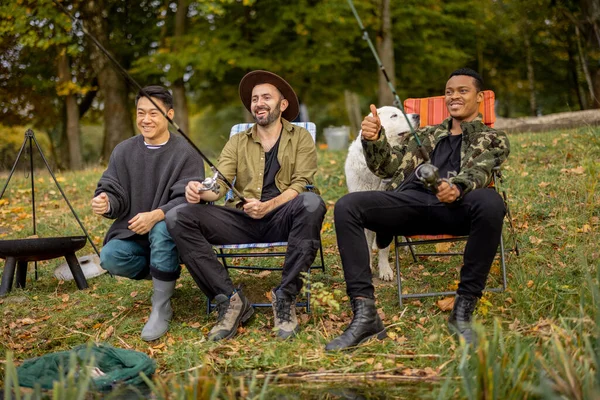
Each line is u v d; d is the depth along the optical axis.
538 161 6.29
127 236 3.55
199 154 3.41
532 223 4.58
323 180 6.80
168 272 3.39
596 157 5.96
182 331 3.42
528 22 15.30
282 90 3.70
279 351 3.03
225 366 2.96
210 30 12.39
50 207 6.86
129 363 2.94
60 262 4.82
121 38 13.47
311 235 3.21
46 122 15.09
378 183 4.13
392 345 3.05
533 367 2.36
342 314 3.51
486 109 3.84
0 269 4.66
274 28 12.01
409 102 4.41
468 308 3.05
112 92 12.74
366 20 12.16
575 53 15.79
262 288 4.04
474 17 14.23
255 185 3.59
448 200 2.99
